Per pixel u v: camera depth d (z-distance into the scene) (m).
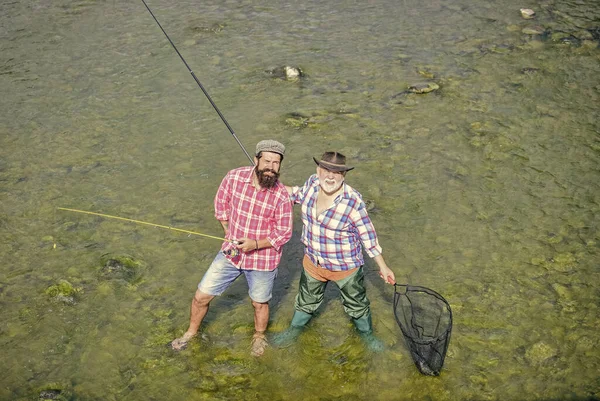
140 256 6.16
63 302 5.61
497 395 4.77
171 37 10.76
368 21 11.44
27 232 6.45
